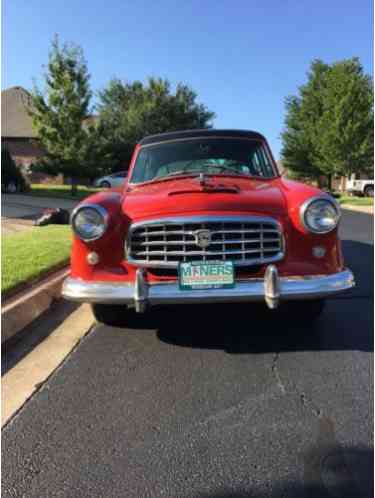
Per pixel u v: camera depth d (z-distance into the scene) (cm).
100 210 356
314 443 244
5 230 970
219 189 373
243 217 348
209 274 343
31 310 454
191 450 241
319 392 299
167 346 383
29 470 228
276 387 307
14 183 2347
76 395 301
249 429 258
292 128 4000
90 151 2198
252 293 342
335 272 359
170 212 351
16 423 270
